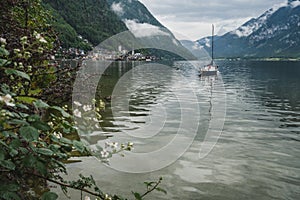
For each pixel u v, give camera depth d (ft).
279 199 17.39
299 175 21.09
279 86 99.96
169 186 18.24
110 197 8.98
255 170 21.88
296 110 52.65
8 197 6.66
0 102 6.53
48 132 8.34
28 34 11.94
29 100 7.82
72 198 15.01
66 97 11.67
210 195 17.40
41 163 7.10
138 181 18.51
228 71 196.54
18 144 6.71
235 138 31.30
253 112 49.47
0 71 9.22
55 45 13.51
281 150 27.37
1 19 11.97
